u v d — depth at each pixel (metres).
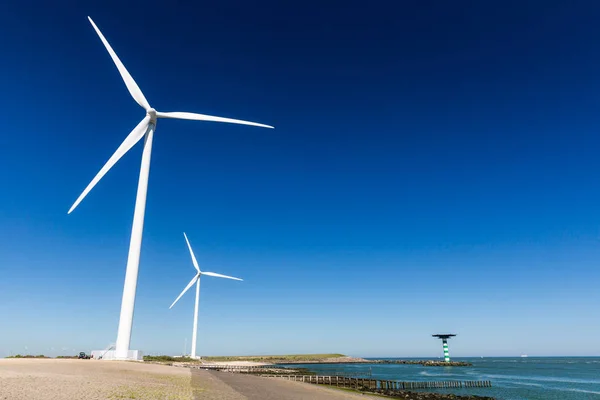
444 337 194.12
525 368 167.12
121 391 19.69
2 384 18.62
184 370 44.75
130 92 50.06
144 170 49.66
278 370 102.94
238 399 22.44
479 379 97.00
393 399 41.16
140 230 47.44
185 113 52.16
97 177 44.16
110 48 49.22
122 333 44.25
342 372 113.19
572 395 61.16
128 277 45.62
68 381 21.56
